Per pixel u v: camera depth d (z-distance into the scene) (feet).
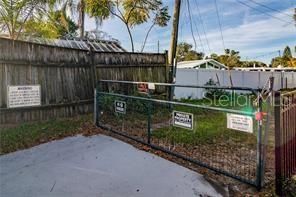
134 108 23.58
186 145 17.21
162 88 34.32
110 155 14.90
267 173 13.03
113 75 29.50
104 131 19.80
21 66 21.44
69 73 25.29
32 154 15.11
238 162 14.44
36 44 22.43
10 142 16.84
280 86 65.87
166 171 12.88
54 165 13.52
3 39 20.21
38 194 10.60
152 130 20.54
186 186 11.44
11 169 13.03
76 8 48.91
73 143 17.02
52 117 23.79
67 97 25.08
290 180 11.86
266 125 11.59
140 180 11.93
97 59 27.96
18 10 27.58
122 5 55.06
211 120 24.29
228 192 11.17
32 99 22.21
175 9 34.19
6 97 20.58
